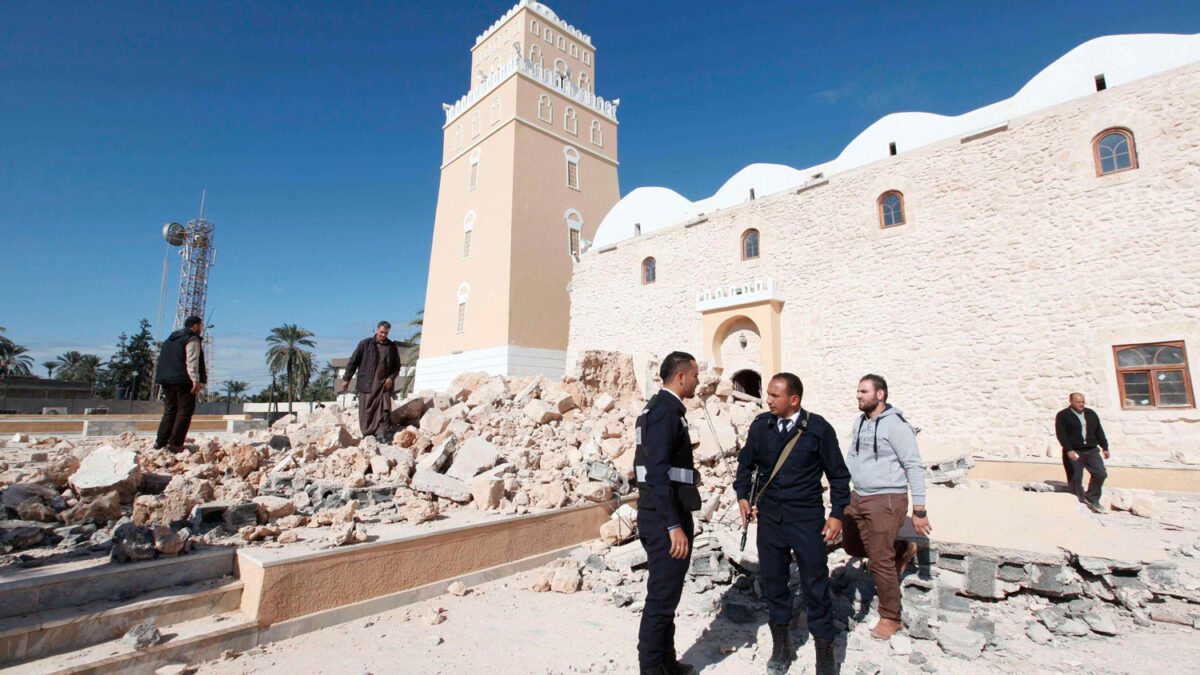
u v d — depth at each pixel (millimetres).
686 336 21094
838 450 4117
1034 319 13617
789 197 18766
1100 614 4574
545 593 5457
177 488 5336
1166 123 12336
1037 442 13164
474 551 5703
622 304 23562
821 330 17406
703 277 20891
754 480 4262
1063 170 13578
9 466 6246
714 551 5871
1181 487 10000
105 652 3477
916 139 16922
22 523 4750
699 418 10578
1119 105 12945
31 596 3594
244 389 67375
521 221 27797
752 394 19875
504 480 6871
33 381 47344
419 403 9422
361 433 8359
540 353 27266
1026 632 4441
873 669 3854
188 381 7039
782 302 18469
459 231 30953
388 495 6441
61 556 4254
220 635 3869
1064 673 3834
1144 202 12430
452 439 7770
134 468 5566
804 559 3920
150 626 3658
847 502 4070
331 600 4535
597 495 7262
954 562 5227
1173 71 12367
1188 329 11609
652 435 3791
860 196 17031
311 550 4609
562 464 7992
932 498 6676
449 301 30578
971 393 14344
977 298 14523
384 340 8656
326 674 3734
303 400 56281
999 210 14430
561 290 28797
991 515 5961
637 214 24938
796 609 5016
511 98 29281
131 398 55562
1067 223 13383
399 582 5027
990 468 12211
